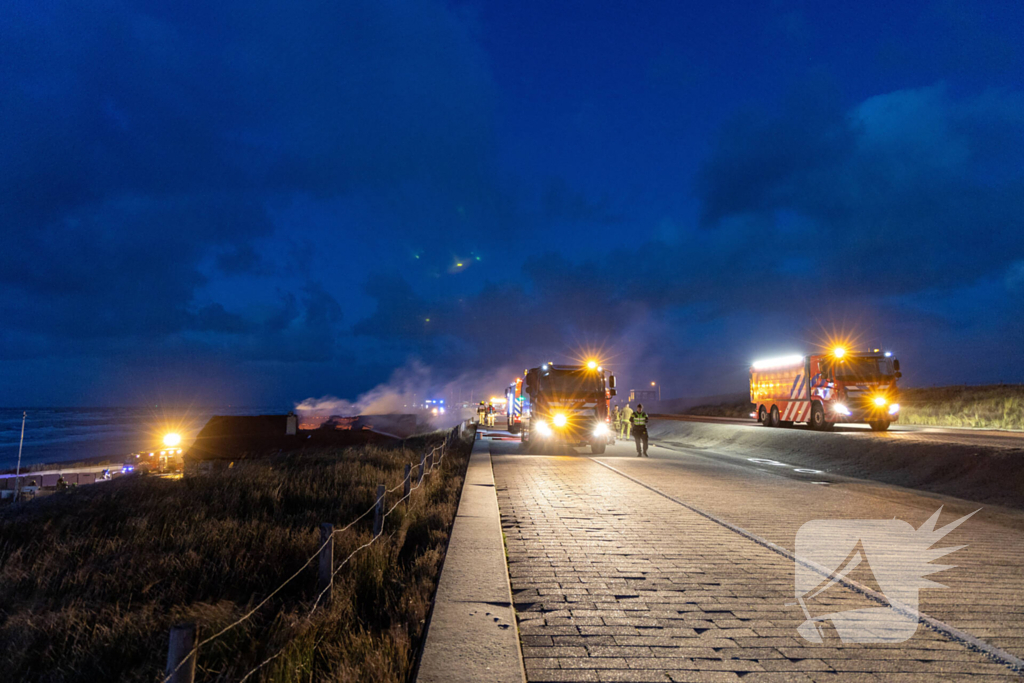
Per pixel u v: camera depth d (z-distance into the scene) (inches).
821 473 743.1
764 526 367.2
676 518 390.6
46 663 166.6
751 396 1430.9
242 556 259.3
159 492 446.9
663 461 829.8
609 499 470.3
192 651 108.7
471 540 308.5
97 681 160.4
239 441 1608.0
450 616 196.7
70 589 225.1
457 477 579.8
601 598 225.3
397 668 160.6
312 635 172.7
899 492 560.1
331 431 1736.0
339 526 344.8
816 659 172.9
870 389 1036.5
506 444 1181.7
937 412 1546.5
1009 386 1722.4
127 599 214.5
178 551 275.4
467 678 151.2
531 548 303.7
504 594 220.7
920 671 165.6
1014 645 184.5
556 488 531.8
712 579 251.1
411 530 342.6
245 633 177.5
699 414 2847.0
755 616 207.9
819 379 1085.8
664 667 165.9
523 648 178.4
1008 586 247.3
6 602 213.9
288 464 822.5
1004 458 594.2
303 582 237.5
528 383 1053.2
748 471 714.2
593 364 977.5
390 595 226.1
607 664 167.5
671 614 208.8
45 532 317.7
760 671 164.4
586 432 954.7
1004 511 459.8
